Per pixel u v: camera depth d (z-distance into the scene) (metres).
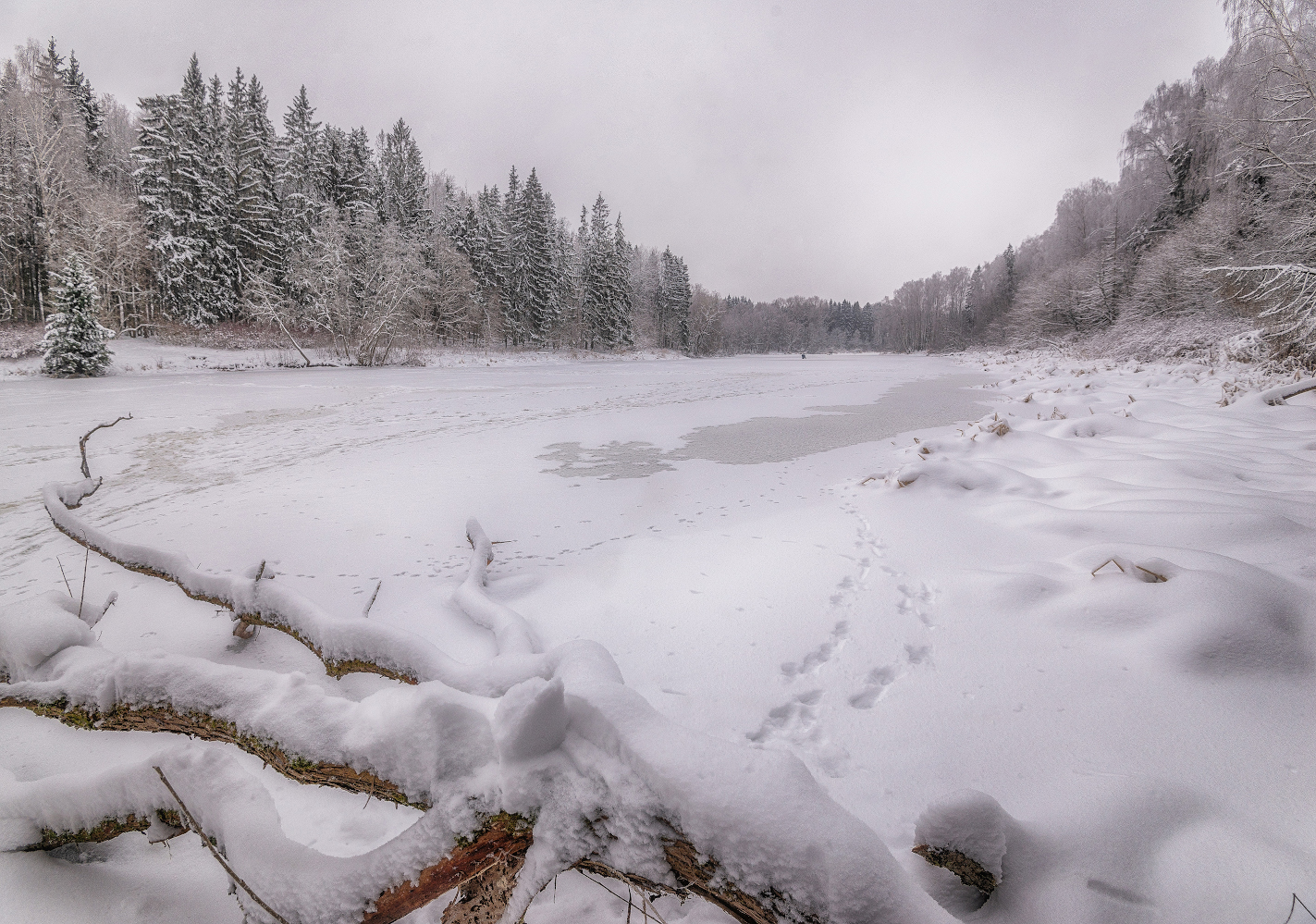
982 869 1.63
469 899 1.35
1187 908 1.50
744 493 7.09
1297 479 5.80
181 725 1.75
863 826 1.16
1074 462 7.09
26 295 37.12
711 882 1.17
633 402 17.11
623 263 70.75
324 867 1.26
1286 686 2.51
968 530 5.16
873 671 3.07
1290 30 15.33
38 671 1.99
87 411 14.12
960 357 59.28
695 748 1.29
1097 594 3.36
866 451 9.57
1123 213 44.62
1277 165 16.23
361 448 10.39
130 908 1.64
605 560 4.95
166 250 36.59
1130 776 2.04
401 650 2.27
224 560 5.10
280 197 44.84
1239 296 16.23
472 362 43.28
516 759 1.30
